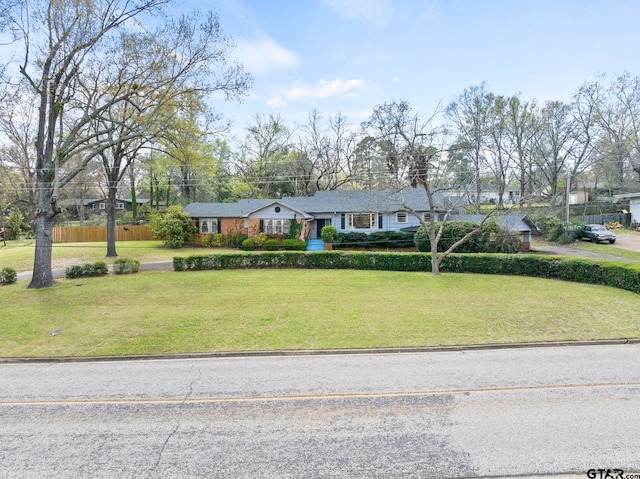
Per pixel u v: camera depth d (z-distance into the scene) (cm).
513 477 374
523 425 472
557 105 3362
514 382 613
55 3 1350
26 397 595
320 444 442
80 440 462
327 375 666
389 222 2772
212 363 748
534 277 1608
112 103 1525
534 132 3462
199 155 2092
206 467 402
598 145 3366
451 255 1800
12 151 2978
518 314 1024
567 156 3406
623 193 3728
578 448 419
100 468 403
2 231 3247
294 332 912
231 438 460
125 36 1473
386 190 2841
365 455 417
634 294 1229
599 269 1421
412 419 496
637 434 445
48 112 1574
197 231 3052
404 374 662
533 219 3025
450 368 687
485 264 1739
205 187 4553
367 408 532
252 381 645
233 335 900
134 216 3931
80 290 1421
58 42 1374
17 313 1108
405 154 1844
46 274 1502
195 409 542
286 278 1655
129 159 2436
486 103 3450
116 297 1298
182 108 1656
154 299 1263
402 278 1616
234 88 1620
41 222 1497
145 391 611
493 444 431
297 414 519
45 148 1510
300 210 2839
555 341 826
